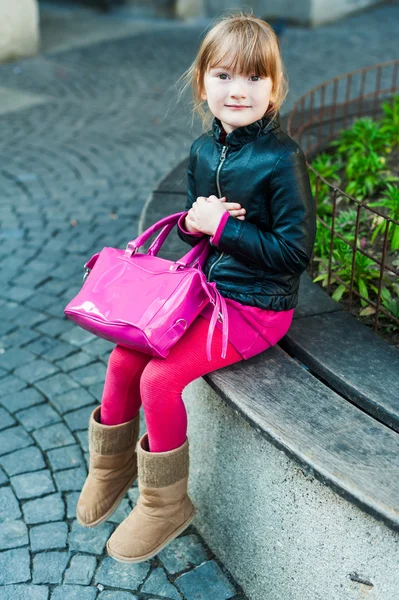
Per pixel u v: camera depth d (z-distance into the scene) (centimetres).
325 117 440
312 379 196
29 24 792
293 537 191
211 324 180
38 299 365
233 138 187
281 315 202
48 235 430
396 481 161
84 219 451
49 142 570
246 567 216
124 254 201
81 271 392
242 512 210
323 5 971
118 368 206
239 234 184
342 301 271
